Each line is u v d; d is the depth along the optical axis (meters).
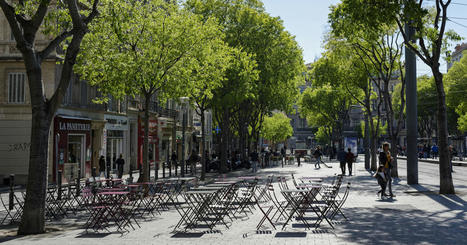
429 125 75.25
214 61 21.53
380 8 14.62
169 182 15.27
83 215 13.43
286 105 42.03
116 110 34.03
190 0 30.89
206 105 28.23
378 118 33.25
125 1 18.39
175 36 18.83
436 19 16.27
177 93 19.94
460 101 56.19
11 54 25.58
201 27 19.92
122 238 9.50
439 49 16.14
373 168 34.34
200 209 11.10
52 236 9.83
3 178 25.11
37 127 10.34
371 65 28.98
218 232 10.02
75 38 10.70
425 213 12.20
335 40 26.66
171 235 9.77
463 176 28.23
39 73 10.37
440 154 16.80
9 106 25.44
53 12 11.08
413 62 21.30
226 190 12.55
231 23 31.61
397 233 9.40
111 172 33.38
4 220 12.63
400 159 64.94
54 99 10.49
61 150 25.80
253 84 30.84
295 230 10.03
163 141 45.41
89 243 8.96
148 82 18.30
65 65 10.60
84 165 28.83
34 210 10.27
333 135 71.81
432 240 8.62
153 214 13.27
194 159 33.12
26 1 10.72
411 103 21.48
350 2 14.98
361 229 9.95
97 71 19.58
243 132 42.81
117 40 18.31
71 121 27.06
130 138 38.22
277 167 44.66
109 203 11.44
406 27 21.08
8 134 25.36
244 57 27.67
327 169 38.66
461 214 11.91
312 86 34.19
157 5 19.42
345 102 62.16
